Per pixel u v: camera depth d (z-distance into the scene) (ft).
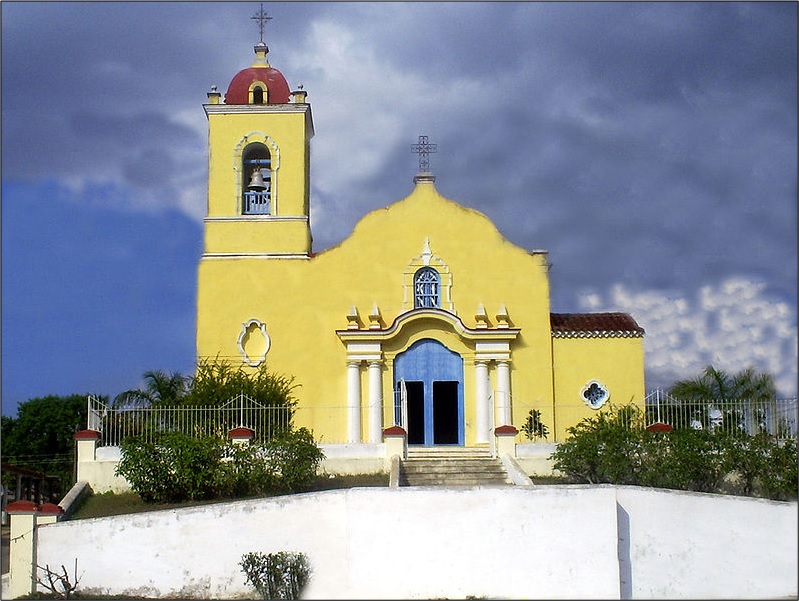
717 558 76.59
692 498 77.36
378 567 74.54
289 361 121.19
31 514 79.46
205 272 122.93
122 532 79.00
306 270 123.13
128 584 78.18
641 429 95.45
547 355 121.39
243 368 120.78
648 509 76.95
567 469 92.94
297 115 126.21
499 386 119.85
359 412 119.24
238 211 124.47
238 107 125.80
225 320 122.01
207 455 91.30
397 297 123.03
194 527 78.59
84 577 78.54
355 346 120.37
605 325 123.95
